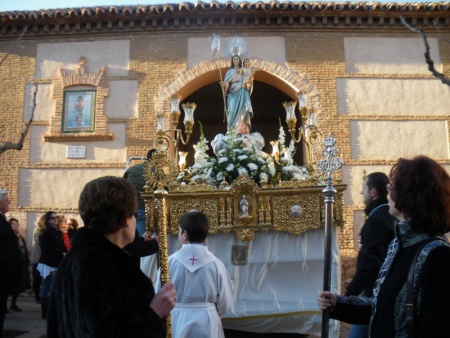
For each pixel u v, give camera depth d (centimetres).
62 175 1327
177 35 1379
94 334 186
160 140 655
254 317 529
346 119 1334
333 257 543
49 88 1376
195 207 545
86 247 209
